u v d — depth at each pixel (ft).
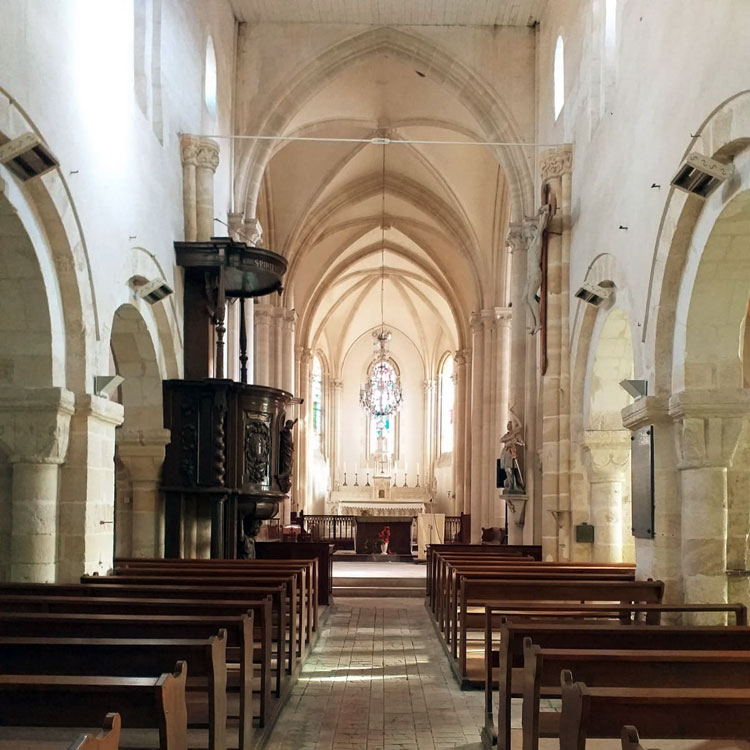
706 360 34.78
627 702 13.78
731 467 35.12
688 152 32.83
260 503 50.37
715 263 33.19
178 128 50.34
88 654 18.75
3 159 27.96
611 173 45.11
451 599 40.24
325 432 145.07
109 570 36.68
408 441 149.79
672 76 35.22
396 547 98.73
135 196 41.73
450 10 66.13
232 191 65.98
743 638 21.84
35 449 33.19
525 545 61.62
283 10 66.59
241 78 67.77
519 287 68.59
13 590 30.04
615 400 51.03
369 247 114.73
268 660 26.63
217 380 47.21
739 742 18.78
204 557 48.83
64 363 34.45
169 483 47.47
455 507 119.24
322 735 26.73
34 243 31.45
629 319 41.29
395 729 27.37
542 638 22.27
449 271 113.19
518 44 68.03
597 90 49.88
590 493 53.01
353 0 65.16
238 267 49.16
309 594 40.73
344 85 76.48
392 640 44.29
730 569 34.73
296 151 88.28
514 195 68.44
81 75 34.47
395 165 93.71
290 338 97.66
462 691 32.42
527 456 67.10
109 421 36.63
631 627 22.03
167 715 14.74
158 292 43.78
